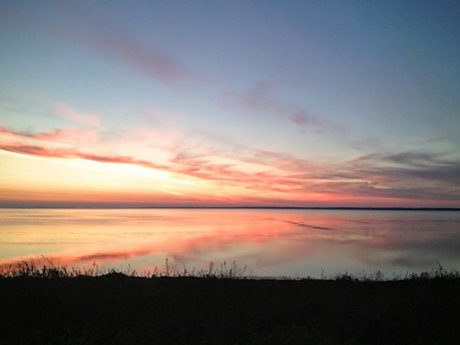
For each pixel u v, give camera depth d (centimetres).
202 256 3825
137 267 2783
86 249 4134
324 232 8206
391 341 791
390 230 8975
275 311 944
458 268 3094
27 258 3194
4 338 733
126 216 16588
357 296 1137
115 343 737
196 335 785
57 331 779
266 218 17625
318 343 759
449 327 850
